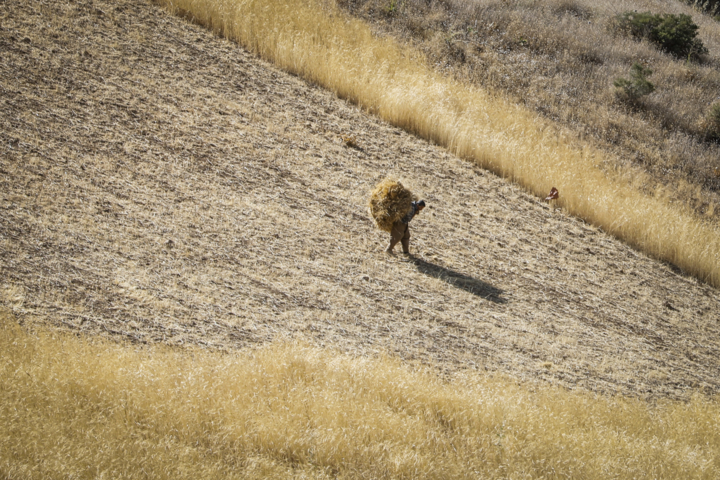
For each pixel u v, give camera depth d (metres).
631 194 56.16
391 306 32.72
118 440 18.89
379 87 60.12
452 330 31.75
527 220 49.12
